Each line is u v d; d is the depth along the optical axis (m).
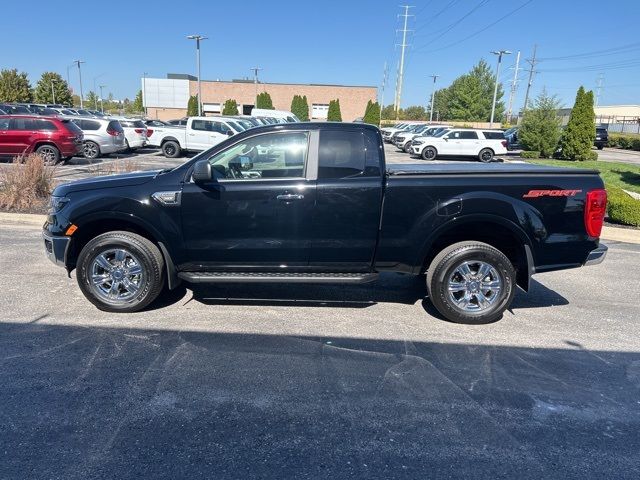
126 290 4.98
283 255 4.85
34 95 72.69
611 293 6.03
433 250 5.09
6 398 3.43
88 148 19.50
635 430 3.24
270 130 4.76
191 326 4.71
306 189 4.68
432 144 25.56
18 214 9.12
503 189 4.71
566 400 3.58
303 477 2.74
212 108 67.62
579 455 2.97
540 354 4.30
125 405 3.39
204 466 2.81
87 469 2.76
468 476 2.77
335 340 4.49
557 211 4.75
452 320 4.93
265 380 3.76
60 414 3.27
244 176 4.80
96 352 4.14
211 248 4.83
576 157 25.45
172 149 21.98
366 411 3.39
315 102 69.19
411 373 3.92
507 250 5.16
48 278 6.01
